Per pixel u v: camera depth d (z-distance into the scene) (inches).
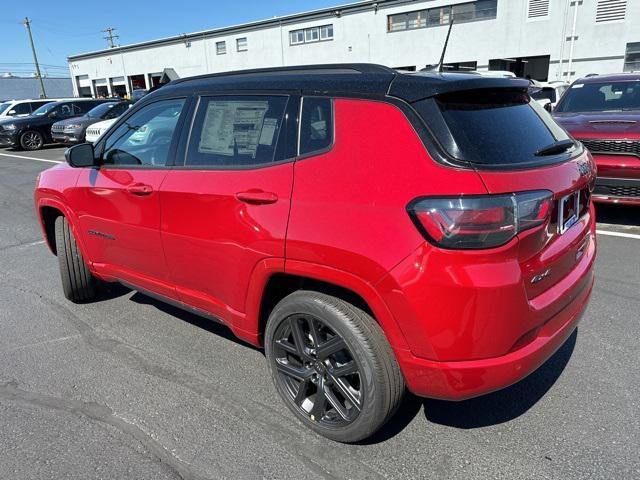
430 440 99.0
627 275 175.9
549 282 89.7
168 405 112.3
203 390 117.7
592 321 143.7
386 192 82.5
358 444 98.4
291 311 98.0
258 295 103.1
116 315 159.8
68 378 124.0
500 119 91.2
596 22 881.5
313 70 103.5
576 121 235.1
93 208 141.5
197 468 93.3
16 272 203.9
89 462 95.3
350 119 90.3
